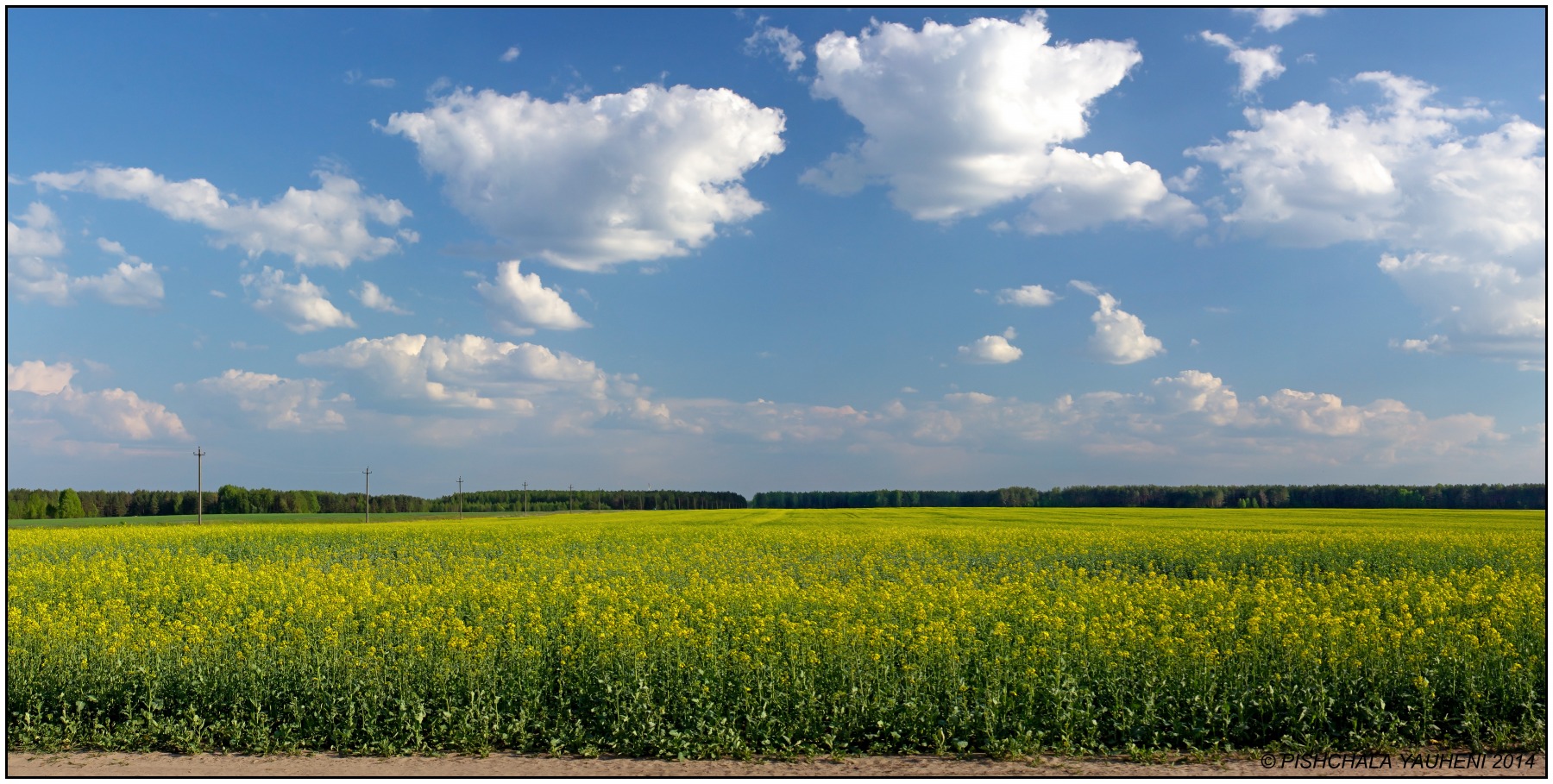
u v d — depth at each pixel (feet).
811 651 31.65
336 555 87.25
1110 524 151.64
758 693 28.89
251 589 51.47
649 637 32.73
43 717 29.60
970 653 32.40
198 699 30.01
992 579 62.34
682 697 29.19
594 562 71.31
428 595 45.03
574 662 32.07
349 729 28.14
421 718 27.89
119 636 33.94
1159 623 36.81
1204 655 30.17
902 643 33.35
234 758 27.25
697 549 82.94
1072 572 68.33
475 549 93.35
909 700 28.30
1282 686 29.22
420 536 105.91
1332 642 30.96
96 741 28.48
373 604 42.93
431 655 31.60
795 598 42.80
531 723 28.84
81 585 54.90
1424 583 49.32
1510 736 27.50
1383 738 26.94
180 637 35.14
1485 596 42.32
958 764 26.43
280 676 30.48
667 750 27.35
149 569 66.95
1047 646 32.40
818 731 28.02
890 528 130.52
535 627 35.53
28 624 34.58
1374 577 63.36
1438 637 32.12
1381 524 143.74
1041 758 26.81
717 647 33.09
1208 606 41.55
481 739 27.94
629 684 29.66
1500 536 91.86
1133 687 29.76
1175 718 28.14
